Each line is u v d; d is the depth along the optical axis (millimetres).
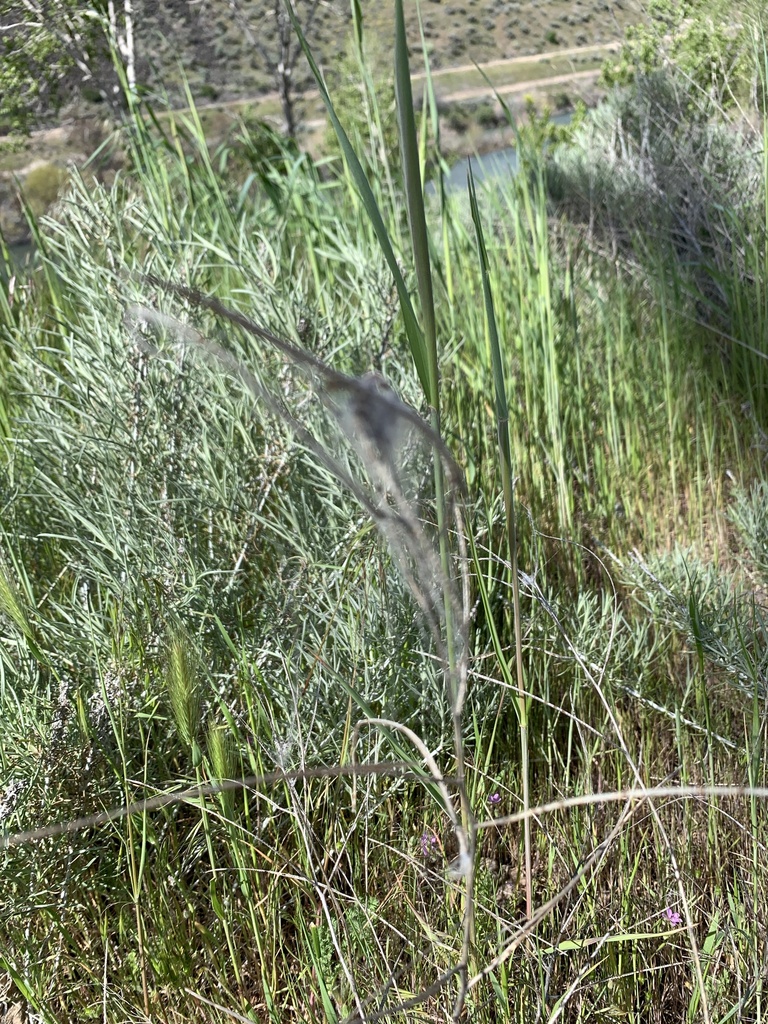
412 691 1549
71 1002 1271
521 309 2613
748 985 1229
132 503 1606
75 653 1478
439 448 663
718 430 2695
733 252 2797
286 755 1349
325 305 2068
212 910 1402
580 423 2473
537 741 1648
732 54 3092
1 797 1252
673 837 1465
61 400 1710
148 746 1495
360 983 1244
